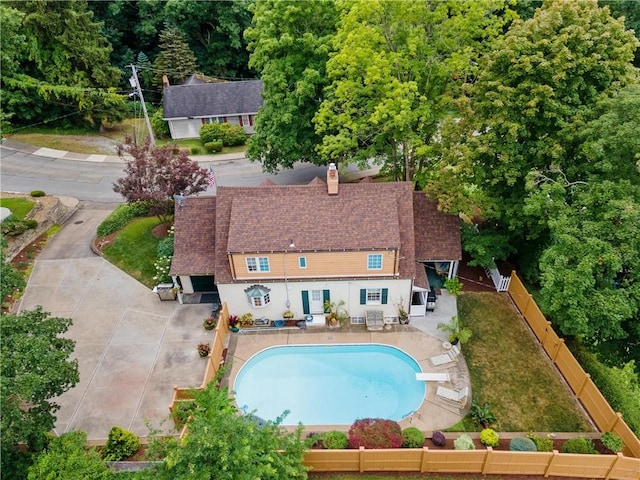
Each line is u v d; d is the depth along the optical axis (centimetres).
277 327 2964
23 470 1880
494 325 2909
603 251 2212
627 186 2280
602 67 2541
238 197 2955
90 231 3844
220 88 5600
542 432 2270
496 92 2698
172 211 3541
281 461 1716
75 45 5025
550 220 2412
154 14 6569
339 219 2816
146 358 2731
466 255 3484
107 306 3112
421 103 3084
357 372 2681
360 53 2936
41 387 1836
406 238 2872
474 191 2989
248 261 2786
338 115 3322
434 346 2780
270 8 3650
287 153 3956
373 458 2066
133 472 1816
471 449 2083
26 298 3169
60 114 5322
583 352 2736
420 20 3012
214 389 1833
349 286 2853
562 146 2658
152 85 6375
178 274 2980
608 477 2039
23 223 3650
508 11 3039
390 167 3941
